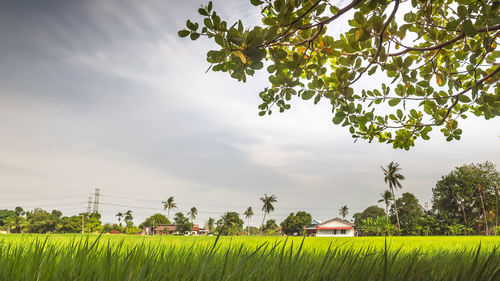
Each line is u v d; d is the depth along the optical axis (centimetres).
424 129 526
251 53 270
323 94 410
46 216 12456
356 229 13300
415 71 371
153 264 170
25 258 179
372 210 13112
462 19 279
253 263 188
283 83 397
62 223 10288
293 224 13488
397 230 8988
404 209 10381
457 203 8694
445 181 8769
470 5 274
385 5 292
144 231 14600
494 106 392
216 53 278
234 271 145
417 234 9119
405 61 349
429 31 373
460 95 426
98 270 155
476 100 416
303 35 334
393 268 184
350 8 263
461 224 8538
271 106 423
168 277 156
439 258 240
